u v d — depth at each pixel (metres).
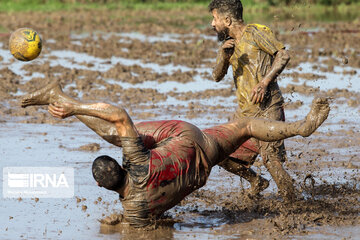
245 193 12.99
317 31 43.28
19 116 20.05
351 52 33.19
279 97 12.56
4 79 25.17
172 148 10.74
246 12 59.25
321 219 11.34
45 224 11.02
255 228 10.91
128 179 10.70
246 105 12.61
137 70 28.34
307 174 13.26
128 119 10.41
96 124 10.94
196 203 12.52
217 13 12.66
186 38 40.28
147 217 10.79
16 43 12.20
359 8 67.44
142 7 66.56
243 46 12.48
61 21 51.50
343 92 23.38
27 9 61.06
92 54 33.28
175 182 10.66
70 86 24.47
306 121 10.70
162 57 32.16
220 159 11.31
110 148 16.50
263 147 12.34
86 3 66.94
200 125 18.77
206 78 26.89
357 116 19.94
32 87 24.20
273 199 12.80
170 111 20.69
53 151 16.03
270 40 12.14
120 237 10.39
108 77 26.73
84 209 11.90
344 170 14.57
